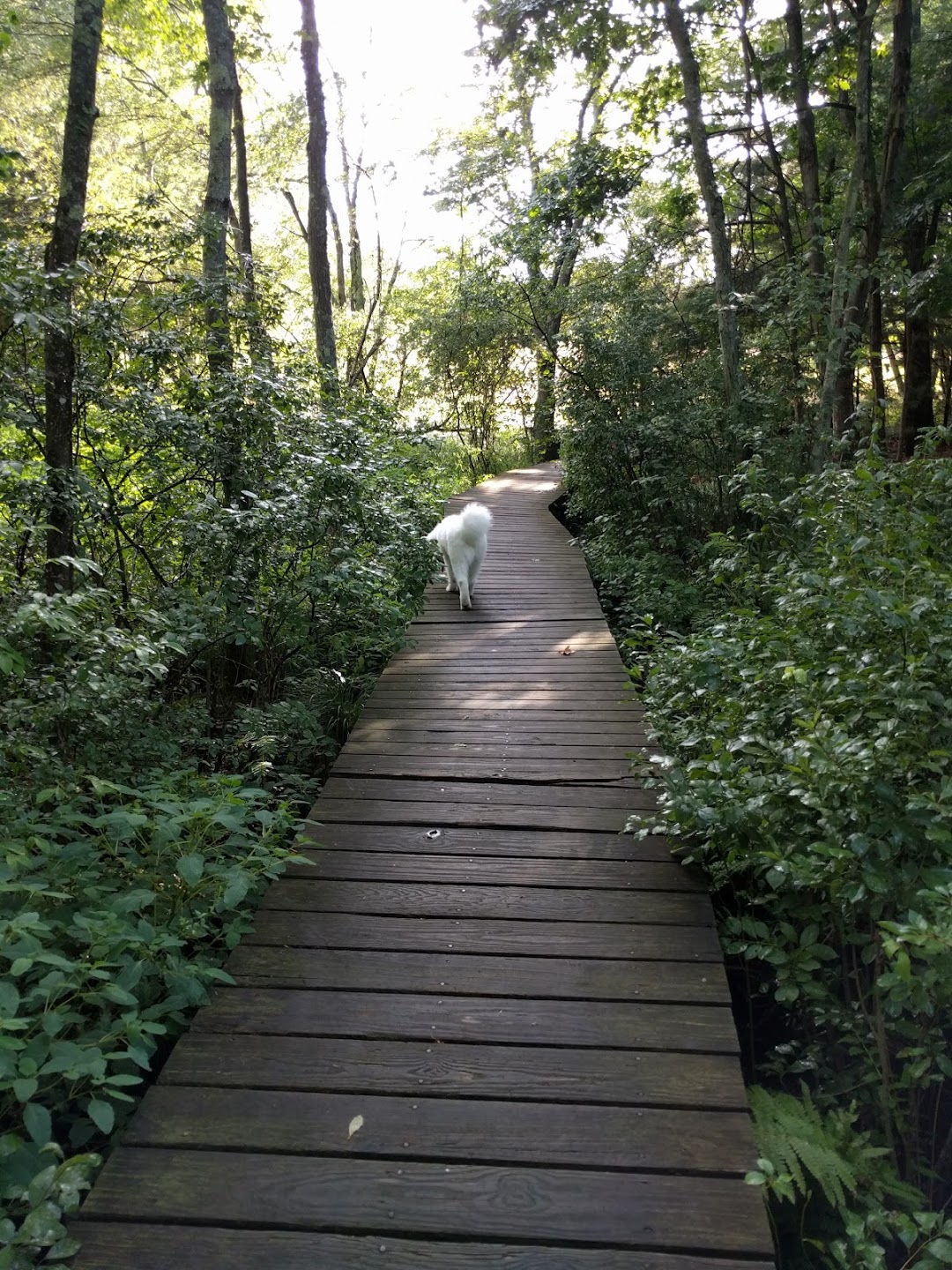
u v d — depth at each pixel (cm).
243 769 471
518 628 709
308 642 557
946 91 1134
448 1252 184
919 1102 258
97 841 300
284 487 485
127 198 1219
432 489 933
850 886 238
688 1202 195
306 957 288
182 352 508
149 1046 223
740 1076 234
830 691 305
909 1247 215
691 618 764
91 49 424
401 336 1830
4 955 211
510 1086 230
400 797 409
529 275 1350
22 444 457
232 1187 199
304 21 1054
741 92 1287
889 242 1320
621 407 1093
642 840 362
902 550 394
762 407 943
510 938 297
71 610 323
